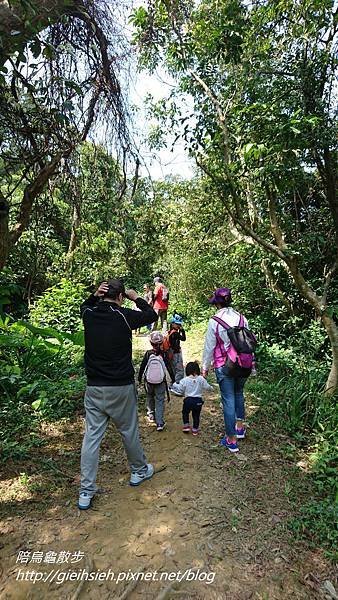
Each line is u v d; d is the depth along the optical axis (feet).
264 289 28.37
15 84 11.05
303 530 10.13
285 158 14.53
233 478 12.18
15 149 12.41
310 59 16.51
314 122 13.71
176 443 14.30
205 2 16.58
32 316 30.94
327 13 15.67
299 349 23.80
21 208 12.12
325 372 20.36
